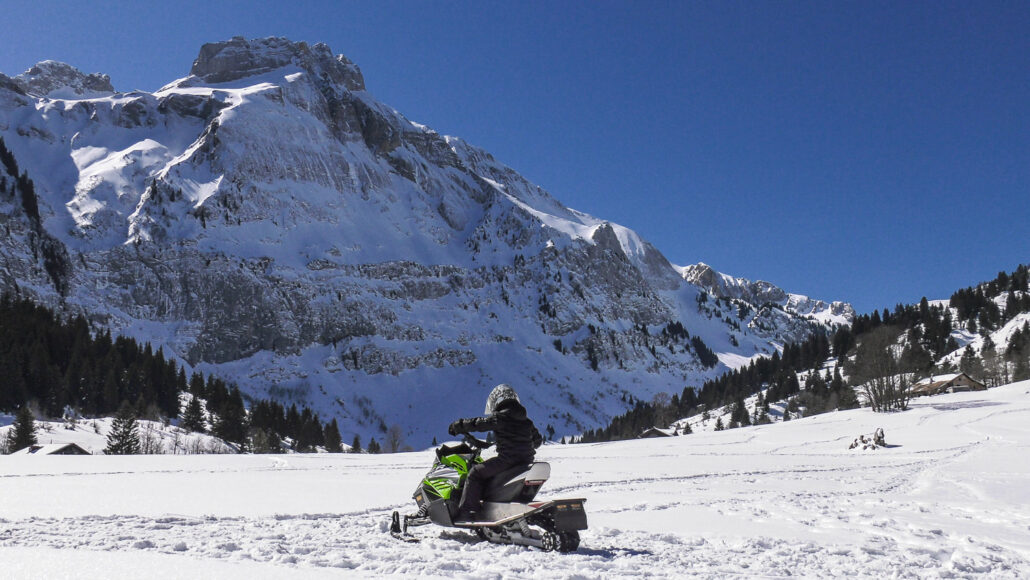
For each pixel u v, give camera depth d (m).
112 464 19.11
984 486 15.58
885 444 37.44
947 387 104.44
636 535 7.31
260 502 9.88
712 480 16.72
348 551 5.88
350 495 11.09
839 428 58.00
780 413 125.31
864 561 6.06
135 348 132.38
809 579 5.19
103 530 6.90
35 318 123.38
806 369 166.25
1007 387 90.62
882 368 78.44
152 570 4.24
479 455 6.91
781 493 13.71
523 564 5.39
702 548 6.57
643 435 114.75
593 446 47.00
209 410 116.44
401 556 5.62
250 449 100.94
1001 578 5.50
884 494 13.94
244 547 5.94
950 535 8.05
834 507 10.99
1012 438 38.53
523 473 6.38
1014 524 9.50
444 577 4.72
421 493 6.94
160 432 90.62
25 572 4.05
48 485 11.67
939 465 22.92
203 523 7.87
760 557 6.07
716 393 166.25
